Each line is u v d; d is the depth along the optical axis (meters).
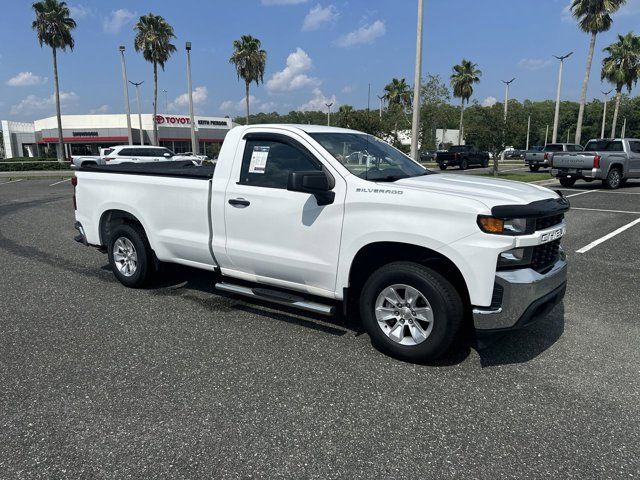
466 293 3.76
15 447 2.81
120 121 56.41
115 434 2.93
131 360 3.91
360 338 4.35
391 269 3.80
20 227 10.33
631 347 4.16
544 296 3.58
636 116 89.00
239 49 43.31
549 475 2.59
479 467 2.65
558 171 18.31
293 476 2.57
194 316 4.89
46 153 55.56
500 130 23.50
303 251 4.21
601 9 30.62
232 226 4.64
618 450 2.79
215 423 3.04
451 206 3.51
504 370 3.75
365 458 2.72
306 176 3.68
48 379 3.60
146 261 5.57
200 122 59.78
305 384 3.53
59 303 5.30
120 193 5.61
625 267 6.77
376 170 4.32
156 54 42.34
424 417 3.12
